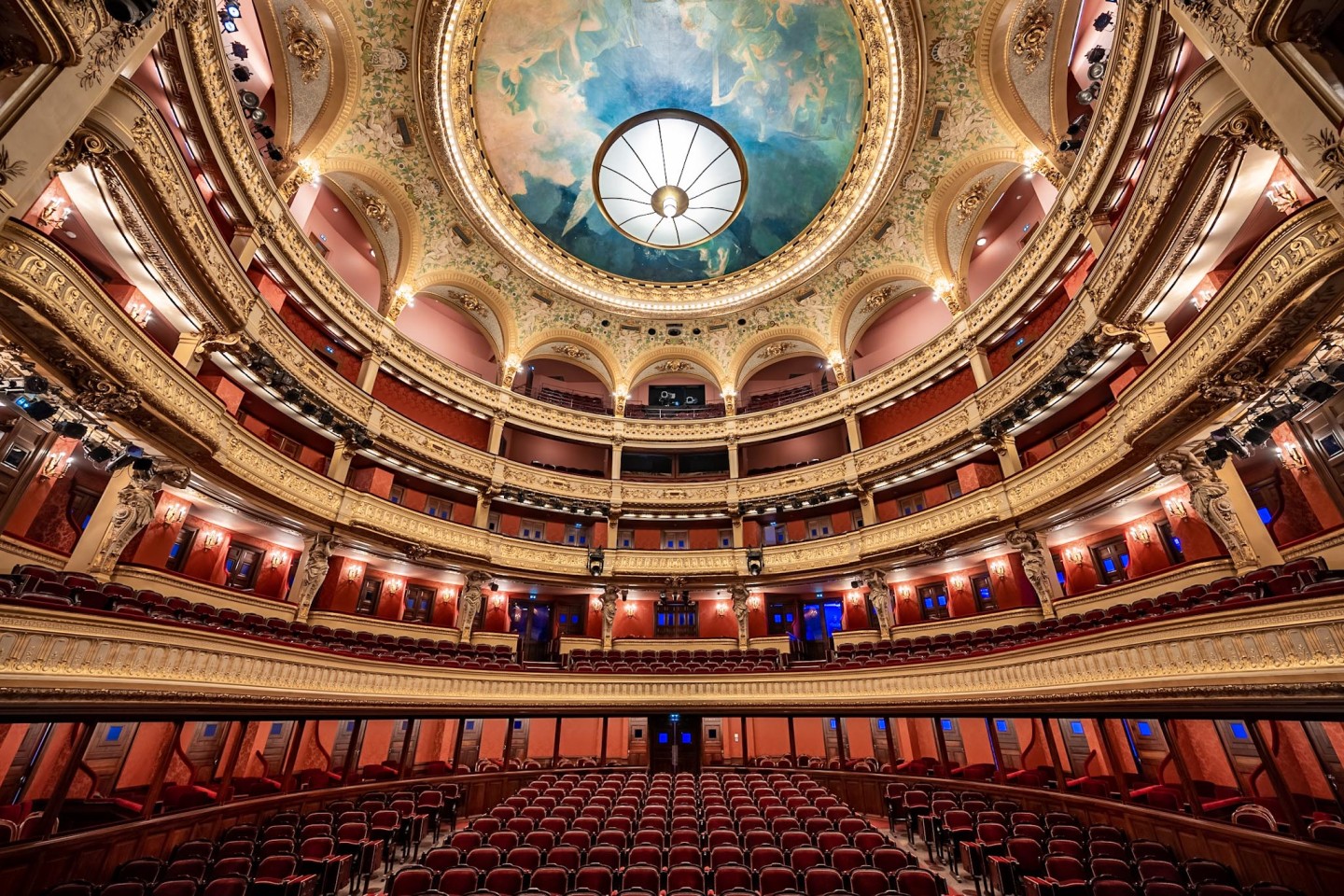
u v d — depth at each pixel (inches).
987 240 832.3
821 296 981.8
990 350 773.3
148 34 280.5
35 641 287.3
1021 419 670.5
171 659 357.4
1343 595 282.0
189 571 576.1
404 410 845.8
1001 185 753.0
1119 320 511.2
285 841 339.9
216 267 496.1
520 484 909.8
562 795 486.0
